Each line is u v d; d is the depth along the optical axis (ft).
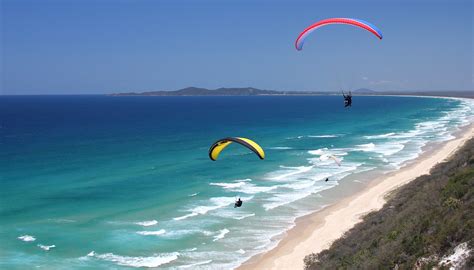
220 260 99.09
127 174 187.62
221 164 208.54
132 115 609.83
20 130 386.93
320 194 149.79
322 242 105.70
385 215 101.91
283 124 435.94
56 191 159.12
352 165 197.47
